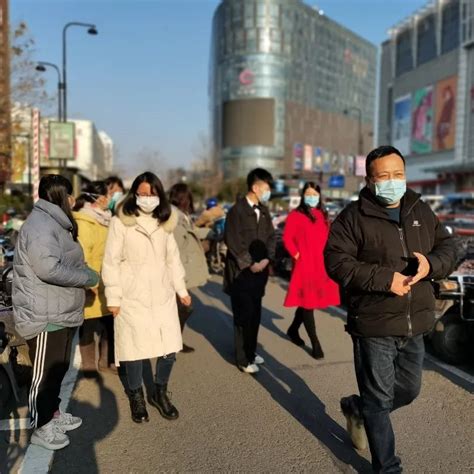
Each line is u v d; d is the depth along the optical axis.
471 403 4.15
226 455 3.34
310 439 3.56
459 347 5.16
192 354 5.62
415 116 73.50
